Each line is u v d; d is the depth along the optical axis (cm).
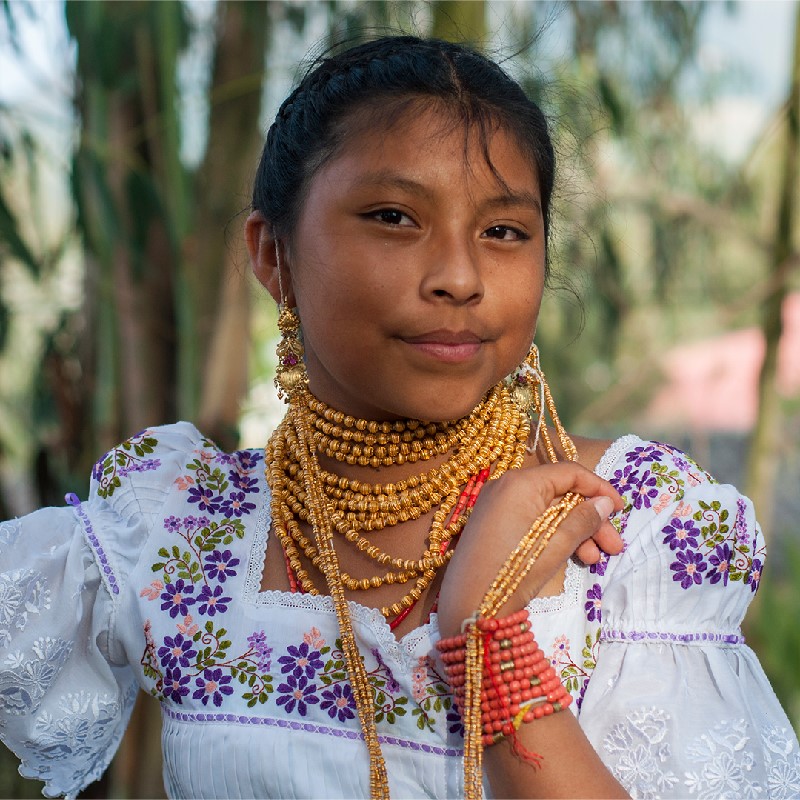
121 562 119
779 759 100
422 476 109
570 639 100
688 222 297
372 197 97
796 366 366
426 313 96
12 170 223
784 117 265
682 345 377
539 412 112
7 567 119
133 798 228
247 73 228
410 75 100
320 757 104
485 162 97
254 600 112
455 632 95
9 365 270
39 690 118
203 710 110
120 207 219
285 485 116
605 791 90
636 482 105
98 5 205
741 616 105
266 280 119
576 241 215
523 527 97
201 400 223
